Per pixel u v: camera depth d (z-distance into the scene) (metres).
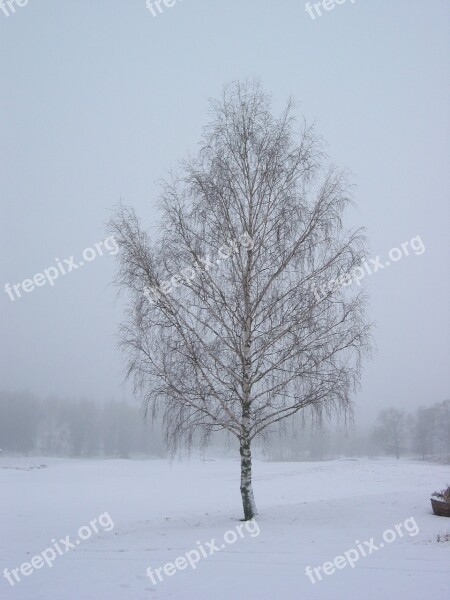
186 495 31.34
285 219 16.19
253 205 16.69
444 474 38.72
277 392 15.85
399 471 41.22
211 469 53.84
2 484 38.59
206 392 15.74
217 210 16.48
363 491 29.66
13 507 26.62
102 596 9.31
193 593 9.17
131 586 9.90
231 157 16.97
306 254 16.17
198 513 21.53
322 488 31.81
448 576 9.18
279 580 9.66
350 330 15.66
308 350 15.63
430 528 13.42
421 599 8.06
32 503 28.20
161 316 15.95
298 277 16.14
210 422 16.12
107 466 56.28
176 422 15.98
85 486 37.22
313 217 16.27
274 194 16.66
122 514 23.58
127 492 33.44
